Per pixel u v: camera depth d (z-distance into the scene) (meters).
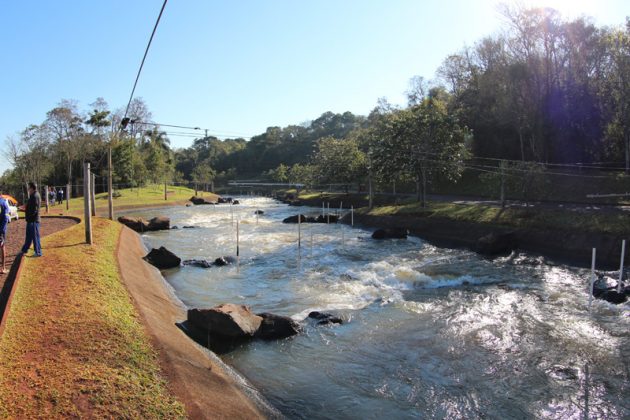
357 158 58.06
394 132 39.28
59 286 11.07
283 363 10.08
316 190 79.12
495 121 52.78
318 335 11.77
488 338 11.48
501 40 50.56
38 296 10.13
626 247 21.08
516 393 8.73
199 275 19.64
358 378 9.35
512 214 28.98
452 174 40.72
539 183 36.50
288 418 7.80
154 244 29.19
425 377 9.38
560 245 24.00
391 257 23.77
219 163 142.50
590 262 22.08
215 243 29.33
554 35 42.94
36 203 14.28
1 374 6.56
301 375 9.49
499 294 15.87
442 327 12.31
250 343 11.18
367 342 11.28
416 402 8.41
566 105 44.22
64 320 8.74
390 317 13.21
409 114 39.38
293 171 86.81
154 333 9.13
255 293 16.42
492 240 24.75
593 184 38.78
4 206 12.70
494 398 8.55
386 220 37.19
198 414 6.36
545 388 8.92
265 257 23.95
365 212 41.19
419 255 24.47
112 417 5.86
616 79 38.62
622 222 23.23
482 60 55.38
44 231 22.53
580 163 46.00
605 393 8.72
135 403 6.27
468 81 62.47
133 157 78.56
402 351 10.70
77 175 73.62
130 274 14.84
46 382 6.46
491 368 9.77
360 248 27.03
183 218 47.28
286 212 55.16
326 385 9.05
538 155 45.94
